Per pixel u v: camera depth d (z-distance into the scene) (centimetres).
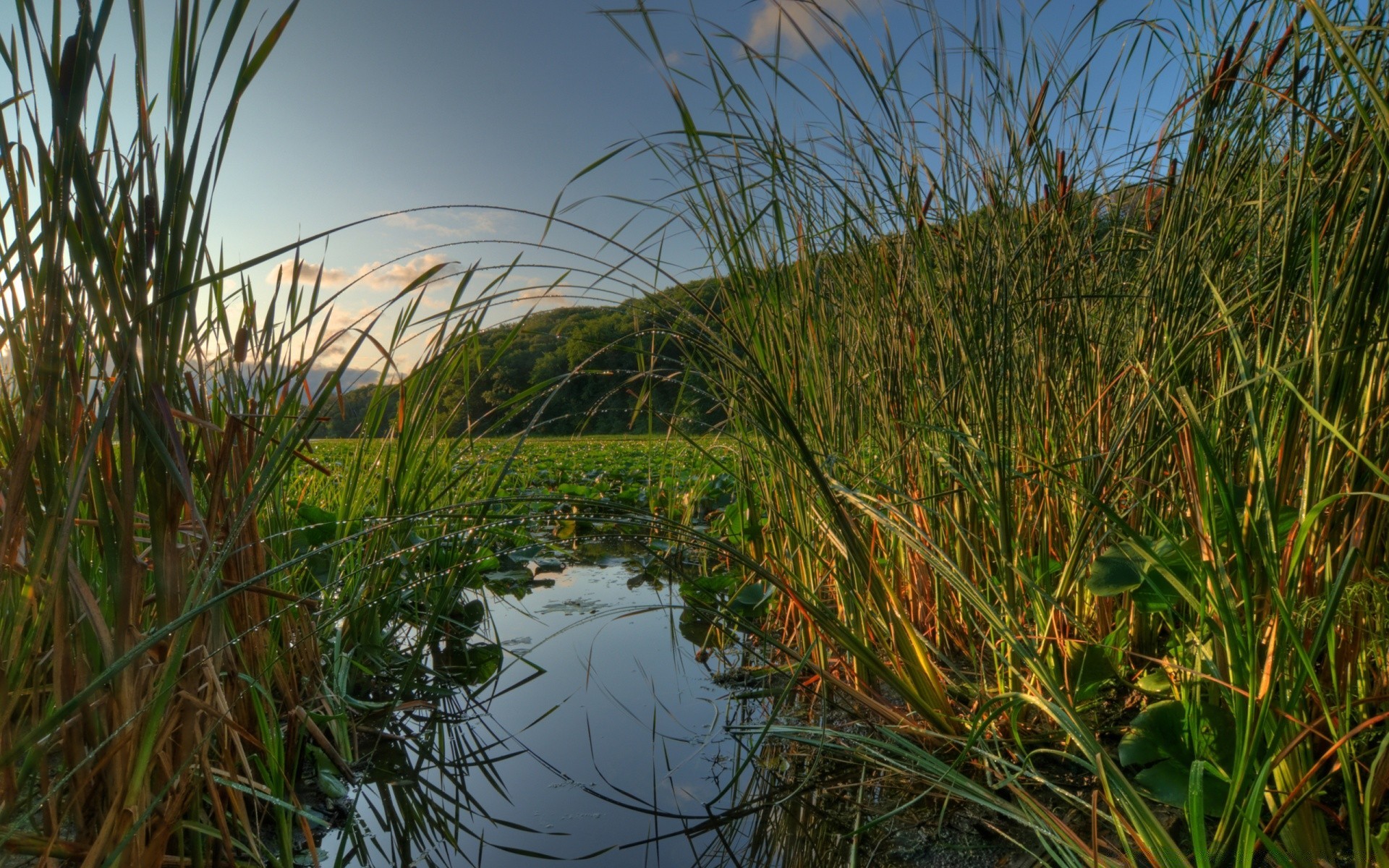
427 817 151
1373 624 113
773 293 203
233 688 133
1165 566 116
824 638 188
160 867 95
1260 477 117
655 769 170
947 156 181
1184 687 136
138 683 93
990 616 128
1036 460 142
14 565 86
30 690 93
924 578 199
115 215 92
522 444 173
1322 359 110
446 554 246
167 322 89
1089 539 167
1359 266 105
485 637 261
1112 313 185
